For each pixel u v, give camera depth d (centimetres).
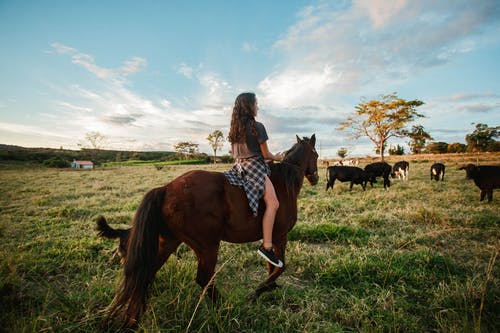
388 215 622
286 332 232
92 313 249
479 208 695
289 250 424
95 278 312
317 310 266
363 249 420
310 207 733
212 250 241
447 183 1204
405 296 288
